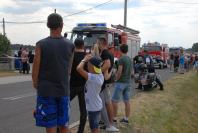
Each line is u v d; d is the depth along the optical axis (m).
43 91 5.43
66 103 5.61
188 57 48.75
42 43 5.42
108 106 8.82
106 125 8.91
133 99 15.44
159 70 42.50
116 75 9.71
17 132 8.97
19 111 11.96
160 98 16.80
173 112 14.93
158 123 12.13
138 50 29.25
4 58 33.34
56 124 5.53
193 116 16.92
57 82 5.46
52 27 5.49
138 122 11.08
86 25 21.62
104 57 8.17
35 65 5.43
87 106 7.37
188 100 19.27
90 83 7.30
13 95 16.11
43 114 5.44
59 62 5.47
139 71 19.02
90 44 20.56
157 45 45.19
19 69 32.31
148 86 18.83
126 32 25.50
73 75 7.81
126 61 9.67
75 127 9.45
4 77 25.97
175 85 23.28
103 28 21.00
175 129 13.13
